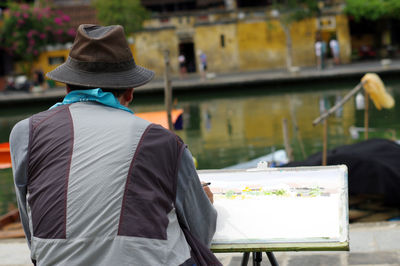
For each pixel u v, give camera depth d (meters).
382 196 10.16
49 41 44.94
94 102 2.37
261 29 45.78
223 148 19.03
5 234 9.62
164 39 46.31
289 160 12.36
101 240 2.10
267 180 2.91
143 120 2.33
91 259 2.10
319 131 20.41
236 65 46.34
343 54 44.62
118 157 2.19
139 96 35.25
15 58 46.62
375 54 46.34
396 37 48.69
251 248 2.39
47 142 2.27
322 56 38.31
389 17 44.25
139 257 2.08
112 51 2.35
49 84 44.06
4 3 44.56
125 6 42.31
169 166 2.25
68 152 2.22
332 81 34.69
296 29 45.22
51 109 2.41
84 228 2.12
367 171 8.91
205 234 2.39
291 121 23.06
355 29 50.88
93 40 2.33
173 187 2.26
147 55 46.50
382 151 9.52
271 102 29.47
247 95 33.91
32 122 2.34
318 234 2.40
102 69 2.35
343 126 20.95
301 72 37.28
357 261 4.35
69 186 2.16
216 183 2.95
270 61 46.00
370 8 42.62
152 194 2.16
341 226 2.43
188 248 2.26
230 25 45.97
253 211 2.62
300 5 39.16
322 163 9.28
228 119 25.05
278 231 2.46
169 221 2.22
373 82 11.23
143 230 2.11
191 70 47.47
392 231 4.96
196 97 34.59
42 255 2.17
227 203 2.71
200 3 49.31
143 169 2.18
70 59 2.39
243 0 49.91
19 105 36.31
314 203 2.60
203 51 46.56
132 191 2.14
